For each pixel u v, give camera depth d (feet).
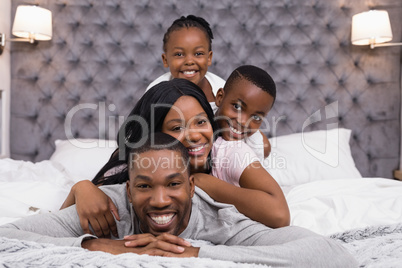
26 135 7.67
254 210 2.85
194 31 5.10
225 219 2.68
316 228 3.59
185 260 1.94
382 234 3.08
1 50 7.30
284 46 7.77
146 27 7.77
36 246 2.14
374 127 7.55
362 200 3.96
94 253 2.02
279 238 2.37
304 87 7.70
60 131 7.70
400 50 7.47
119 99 7.75
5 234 2.37
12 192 3.72
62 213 2.75
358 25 7.06
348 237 3.07
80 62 7.73
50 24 7.29
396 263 2.19
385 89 7.52
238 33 7.72
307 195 4.56
